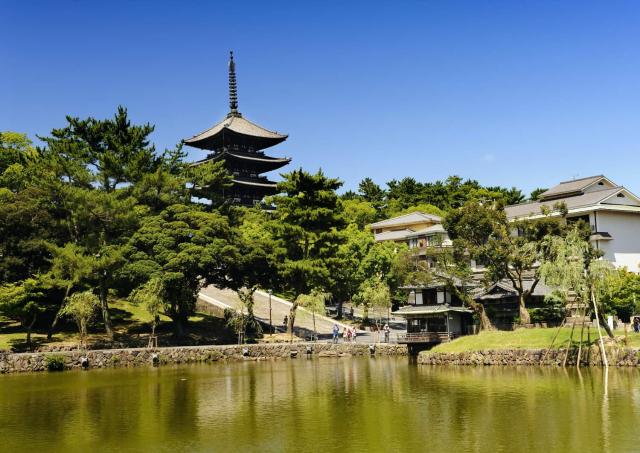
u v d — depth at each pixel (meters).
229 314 81.19
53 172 73.94
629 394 38.31
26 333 69.50
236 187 138.38
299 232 79.56
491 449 27.72
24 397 43.97
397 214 158.00
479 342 59.78
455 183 173.00
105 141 85.38
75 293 66.50
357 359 70.12
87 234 72.88
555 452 26.86
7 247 68.44
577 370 49.25
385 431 31.69
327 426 33.25
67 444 30.56
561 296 55.56
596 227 76.88
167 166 88.88
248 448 29.17
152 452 28.88
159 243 71.38
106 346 67.50
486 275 66.12
